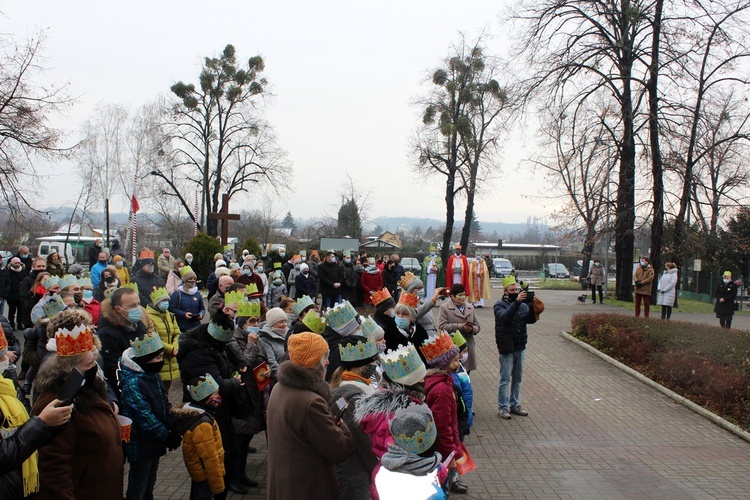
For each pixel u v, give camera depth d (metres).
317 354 4.09
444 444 4.69
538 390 10.79
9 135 17.88
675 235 24.61
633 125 24.41
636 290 19.56
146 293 10.28
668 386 10.83
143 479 4.80
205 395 4.96
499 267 50.06
